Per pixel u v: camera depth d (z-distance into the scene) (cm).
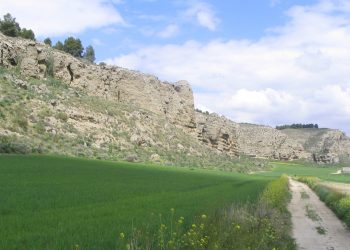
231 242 1398
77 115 10794
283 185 5984
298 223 2719
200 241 1302
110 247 1290
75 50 17238
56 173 4728
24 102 9831
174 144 13725
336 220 2959
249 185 5394
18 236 1399
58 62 12756
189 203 2719
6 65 11244
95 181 4191
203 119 18262
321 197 4778
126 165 7812
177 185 4628
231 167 14275
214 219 1714
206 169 11919
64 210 2133
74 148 9069
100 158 8981
